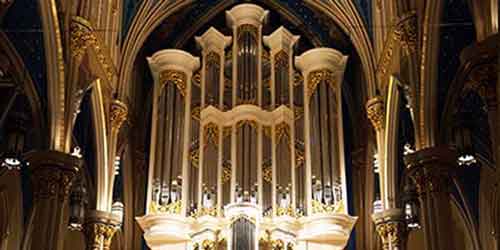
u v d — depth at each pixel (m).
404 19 17.39
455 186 21.95
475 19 13.07
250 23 24.78
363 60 22.11
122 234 24.05
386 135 20.19
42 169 15.74
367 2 22.09
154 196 21.80
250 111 22.86
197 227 21.25
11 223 21.23
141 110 25.86
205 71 23.97
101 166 20.20
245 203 20.75
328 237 21.19
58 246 15.50
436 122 16.36
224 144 22.66
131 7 22.42
